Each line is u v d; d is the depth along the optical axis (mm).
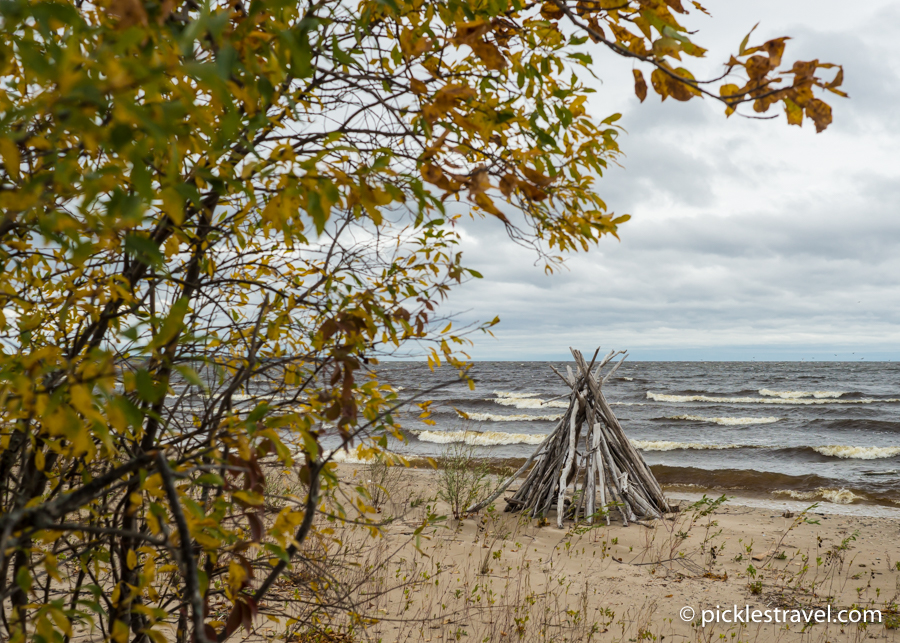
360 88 1547
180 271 1922
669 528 8008
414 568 5340
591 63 1613
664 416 27750
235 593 1520
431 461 2521
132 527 1806
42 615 1140
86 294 1551
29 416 1207
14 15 803
